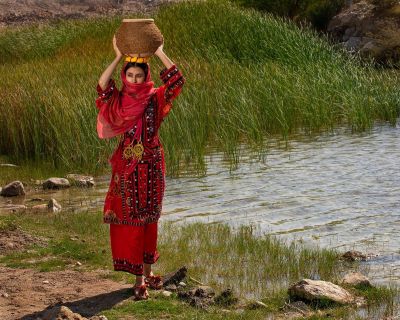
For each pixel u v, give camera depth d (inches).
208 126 585.9
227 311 245.4
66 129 524.4
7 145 557.3
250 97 626.8
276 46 808.3
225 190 434.6
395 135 577.9
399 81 743.1
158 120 254.8
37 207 406.0
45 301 257.9
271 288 269.0
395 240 331.9
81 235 344.5
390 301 252.1
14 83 639.8
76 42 957.8
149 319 241.0
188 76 677.3
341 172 466.0
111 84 252.5
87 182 466.9
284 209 390.0
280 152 535.2
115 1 1859.0
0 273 289.4
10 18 1685.5
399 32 946.7
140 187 254.2
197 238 335.3
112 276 283.4
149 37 249.0
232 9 928.3
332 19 1047.6
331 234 344.5
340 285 269.1
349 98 654.5
